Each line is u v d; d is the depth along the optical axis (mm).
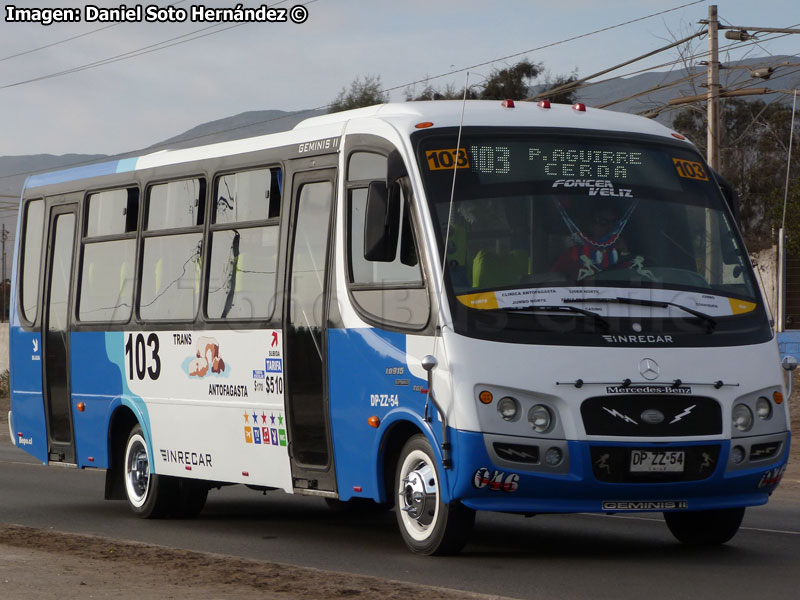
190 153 14805
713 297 11320
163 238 15055
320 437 12328
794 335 32250
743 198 61500
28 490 19531
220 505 17281
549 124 11812
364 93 67625
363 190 11977
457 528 10977
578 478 10539
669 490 10766
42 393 17172
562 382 10555
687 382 10789
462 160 11383
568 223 11227
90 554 11336
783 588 9703
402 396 11164
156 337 14969
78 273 16547
